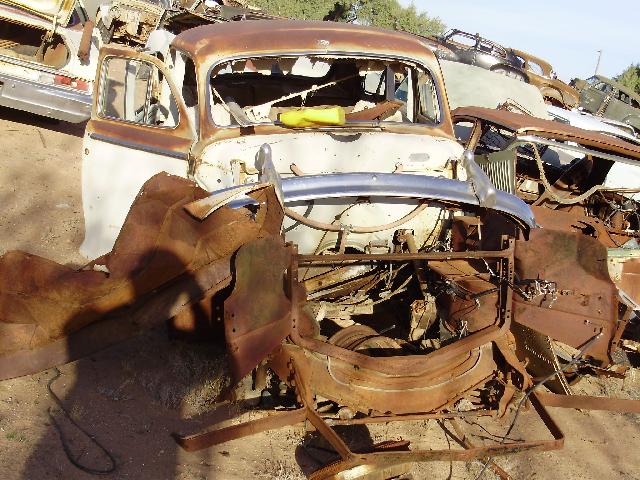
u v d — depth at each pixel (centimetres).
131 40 1188
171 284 379
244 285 357
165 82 573
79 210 776
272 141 496
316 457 405
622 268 582
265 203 404
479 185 444
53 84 945
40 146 989
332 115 496
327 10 3269
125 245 376
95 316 370
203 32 548
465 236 478
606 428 478
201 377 449
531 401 387
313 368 370
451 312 428
